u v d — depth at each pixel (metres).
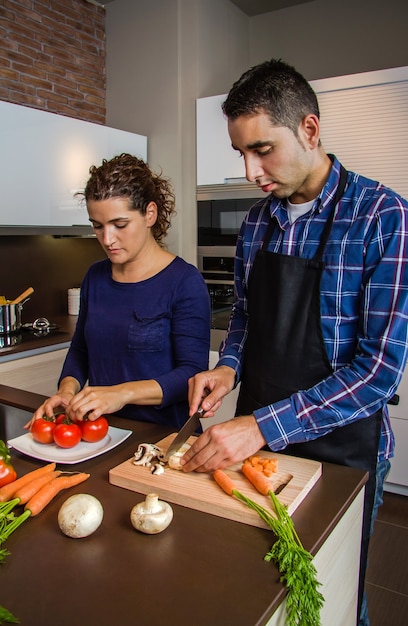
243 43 3.62
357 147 2.62
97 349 1.54
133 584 0.73
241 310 1.43
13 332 2.82
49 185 2.79
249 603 0.70
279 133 1.03
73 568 0.77
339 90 2.62
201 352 1.47
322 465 1.10
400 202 1.10
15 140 2.60
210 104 3.05
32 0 3.06
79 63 3.37
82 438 1.22
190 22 3.19
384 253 1.08
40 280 3.28
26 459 1.16
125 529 0.87
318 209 1.18
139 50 3.38
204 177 3.13
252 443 1.02
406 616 1.85
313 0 3.40
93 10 3.43
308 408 1.05
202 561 0.78
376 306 1.07
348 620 1.06
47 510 0.93
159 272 1.50
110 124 3.57
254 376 1.28
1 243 3.03
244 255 1.37
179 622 0.66
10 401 1.50
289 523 0.83
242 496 0.89
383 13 3.18
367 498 1.20
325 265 1.16
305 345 1.20
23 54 3.04
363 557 1.22
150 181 1.43
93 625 0.66
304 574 0.74
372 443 1.18
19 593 0.72
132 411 1.45
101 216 1.37
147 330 1.47
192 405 1.15
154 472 1.02
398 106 2.49
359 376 1.05
